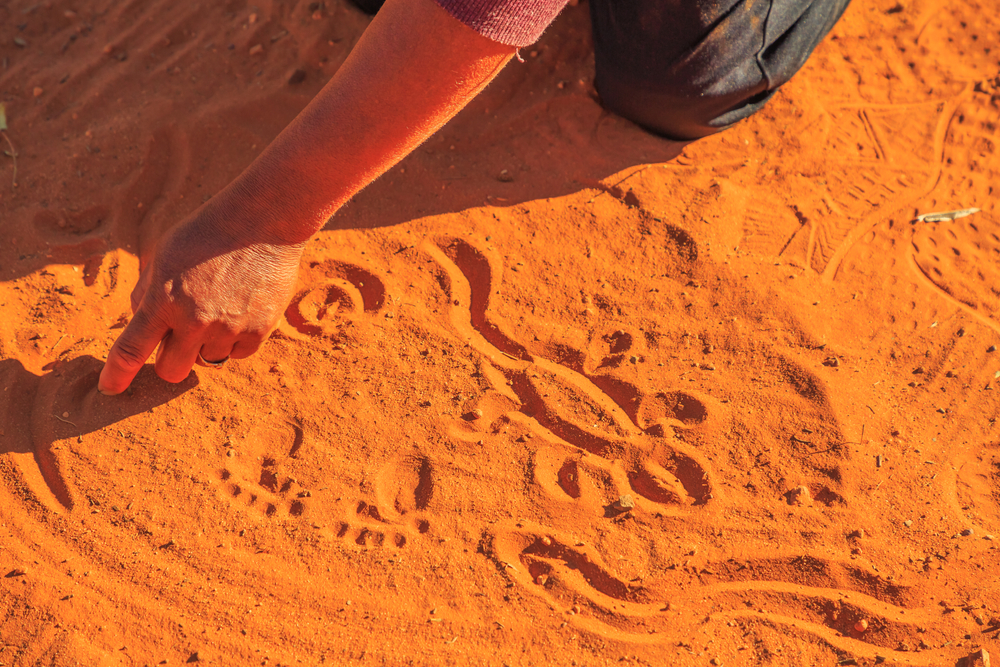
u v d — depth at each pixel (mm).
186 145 2949
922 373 2525
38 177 2861
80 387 2352
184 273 2006
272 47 3289
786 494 2256
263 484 2248
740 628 2055
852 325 2631
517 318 2621
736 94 2932
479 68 1661
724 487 2260
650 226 2846
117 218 2781
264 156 1915
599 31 2926
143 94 3123
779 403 2420
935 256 2846
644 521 2201
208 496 2199
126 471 2223
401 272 2713
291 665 1957
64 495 2176
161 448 2266
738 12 2709
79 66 3230
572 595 2090
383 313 2604
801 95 3268
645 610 2074
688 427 2363
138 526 2137
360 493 2230
